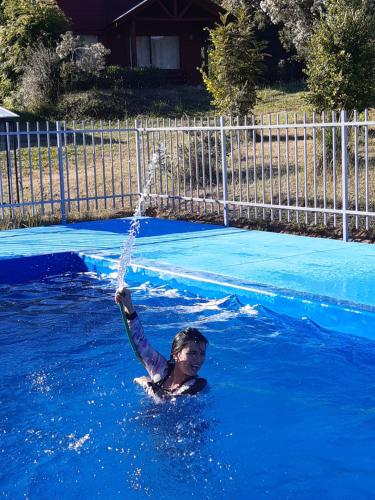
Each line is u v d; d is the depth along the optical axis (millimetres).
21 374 5965
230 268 8883
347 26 16672
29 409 5203
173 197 14188
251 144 20891
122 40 36125
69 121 27953
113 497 3932
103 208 15453
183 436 4648
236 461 4281
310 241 10789
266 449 4449
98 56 30047
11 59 30891
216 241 11039
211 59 22703
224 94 21266
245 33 21141
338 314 6914
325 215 11695
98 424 4875
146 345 5227
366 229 11008
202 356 5102
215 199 13148
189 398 5078
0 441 4680
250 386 5527
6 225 13648
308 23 31906
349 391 5434
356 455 4363
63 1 35500
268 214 13344
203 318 7488
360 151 16469
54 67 29516
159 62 36562
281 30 34312
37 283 9648
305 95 17234
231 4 37531
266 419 4902
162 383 5191
